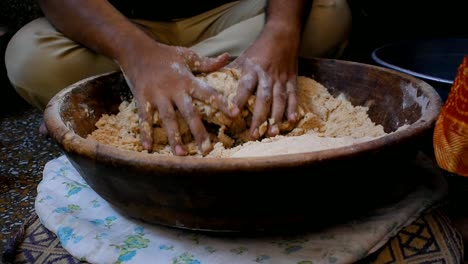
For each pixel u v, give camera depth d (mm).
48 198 975
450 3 1741
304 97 1153
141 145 1021
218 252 792
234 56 1207
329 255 766
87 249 804
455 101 771
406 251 816
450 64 1531
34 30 1238
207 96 961
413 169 1009
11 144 1614
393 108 1068
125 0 1342
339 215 783
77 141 760
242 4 1399
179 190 704
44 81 1237
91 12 1063
